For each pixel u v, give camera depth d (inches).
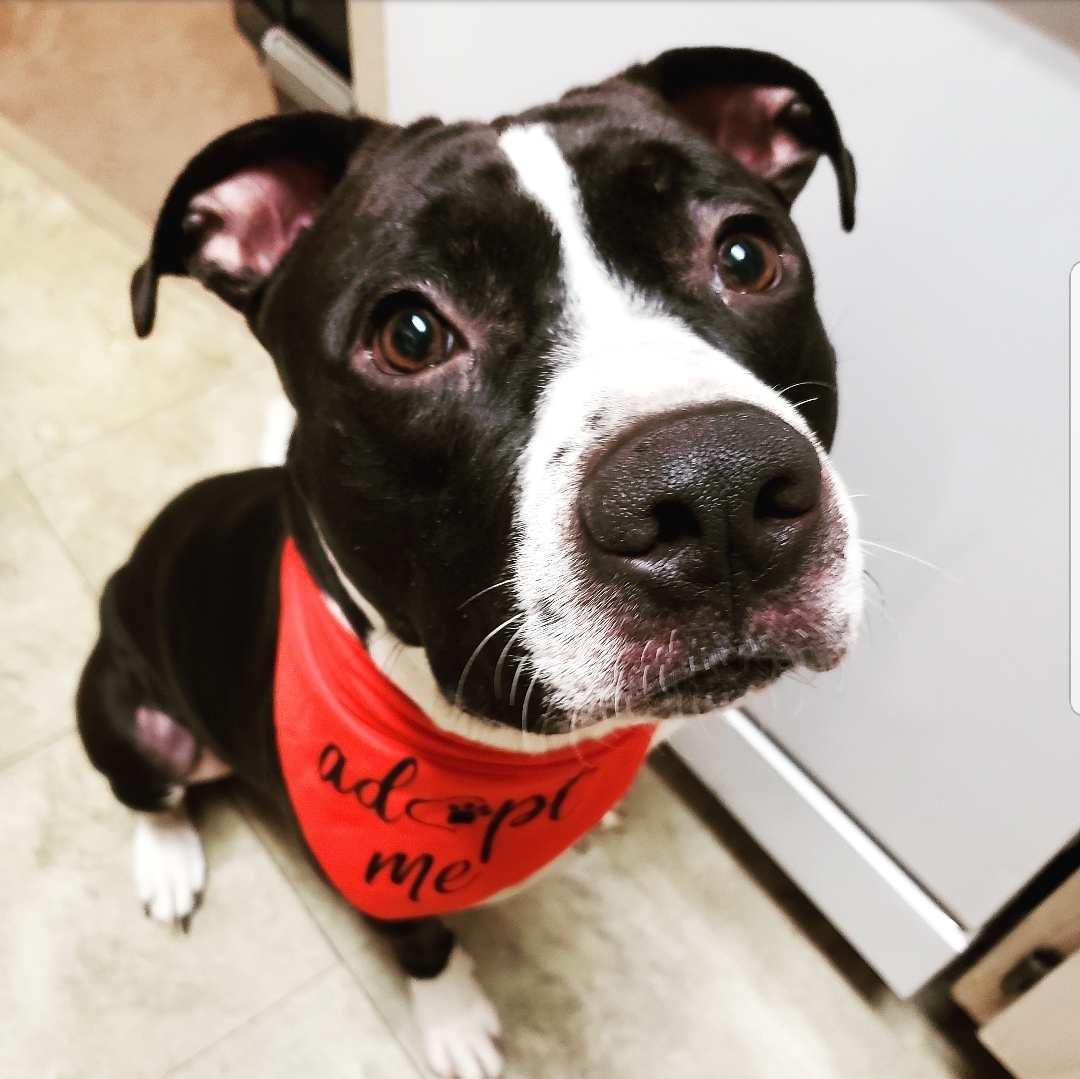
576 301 33.7
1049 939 54.9
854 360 48.6
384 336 35.1
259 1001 67.6
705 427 26.8
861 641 54.4
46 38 125.8
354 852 48.0
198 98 119.7
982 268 41.6
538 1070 66.0
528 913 72.1
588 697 30.2
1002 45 37.1
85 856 72.6
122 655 63.0
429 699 43.7
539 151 34.8
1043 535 44.4
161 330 102.6
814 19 43.3
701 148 36.4
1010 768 51.4
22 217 111.0
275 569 51.0
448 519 34.5
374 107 83.0
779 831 69.3
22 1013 66.6
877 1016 69.4
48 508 90.3
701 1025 68.5
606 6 55.1
